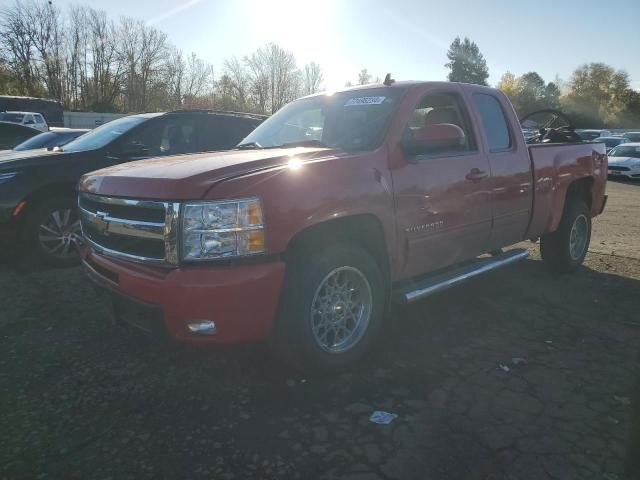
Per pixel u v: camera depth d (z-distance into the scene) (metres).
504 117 4.89
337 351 3.43
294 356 3.29
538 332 4.23
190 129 6.87
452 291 5.29
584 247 6.18
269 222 2.99
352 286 3.54
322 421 2.94
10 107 25.92
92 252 3.64
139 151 6.24
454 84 4.48
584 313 4.68
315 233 3.31
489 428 2.87
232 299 2.91
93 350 3.83
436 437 2.79
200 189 2.96
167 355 3.75
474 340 4.06
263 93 62.44
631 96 90.44
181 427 2.88
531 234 5.22
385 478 2.47
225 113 7.27
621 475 2.48
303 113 4.54
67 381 3.37
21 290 5.17
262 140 4.51
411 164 3.80
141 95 62.19
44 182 5.72
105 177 3.50
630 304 4.93
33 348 3.85
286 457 2.62
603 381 3.42
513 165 4.75
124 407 3.08
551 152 5.35
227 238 2.93
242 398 3.18
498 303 4.93
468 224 4.29
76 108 60.19
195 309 2.89
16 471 2.49
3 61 55.47
